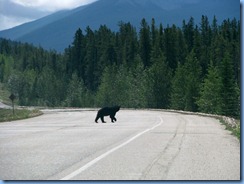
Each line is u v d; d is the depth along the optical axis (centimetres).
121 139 2117
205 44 17450
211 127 3103
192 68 12331
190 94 11419
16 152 1595
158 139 2109
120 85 14000
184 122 3891
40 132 2659
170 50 15550
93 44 18188
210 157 1461
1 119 4700
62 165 1291
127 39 17488
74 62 19062
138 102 13100
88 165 1288
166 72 13012
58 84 18250
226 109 9500
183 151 1622
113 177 1108
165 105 12825
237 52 14212
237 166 1275
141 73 13788
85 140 2070
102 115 3891
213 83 10262
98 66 17475
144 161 1365
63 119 4834
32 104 18900
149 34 16738
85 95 16038
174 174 1151
